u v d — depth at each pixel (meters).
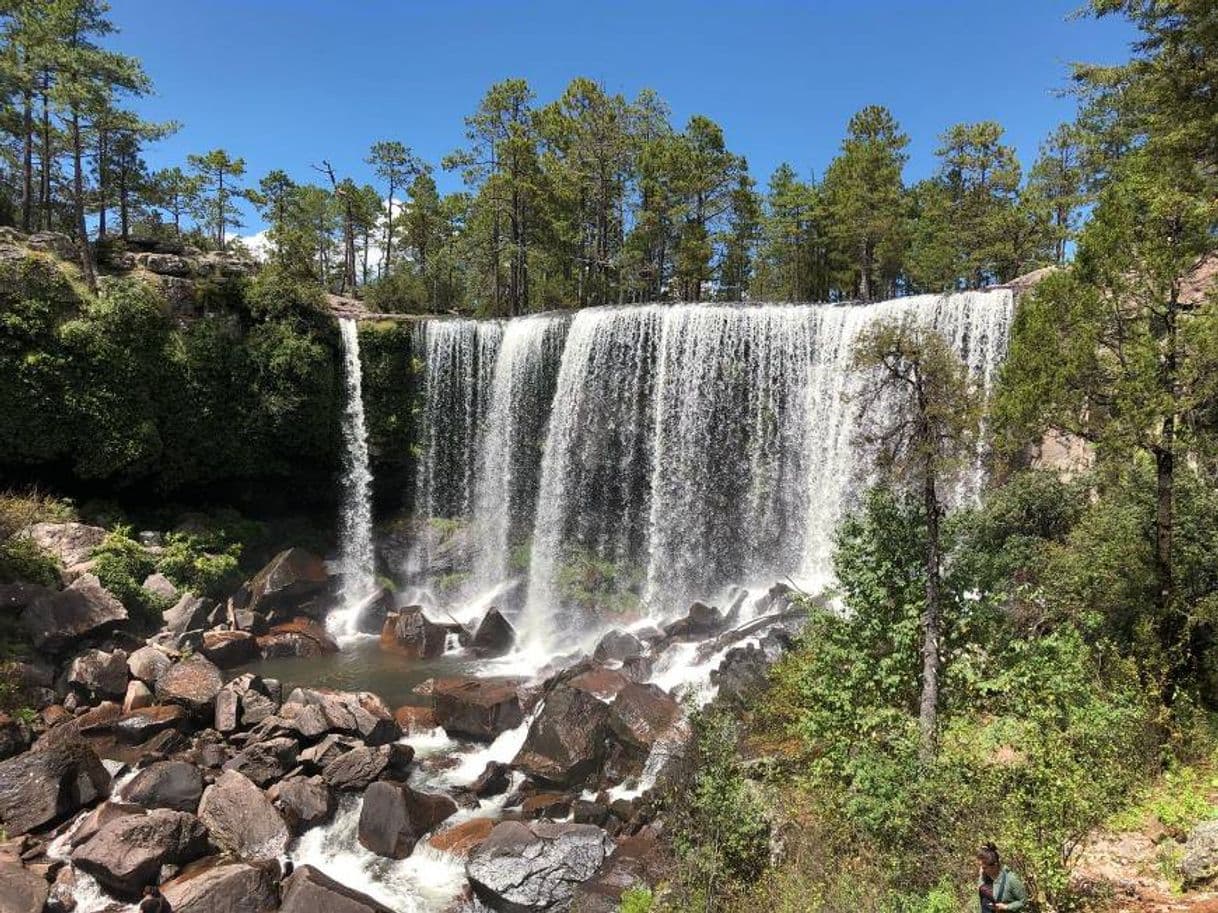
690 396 33.19
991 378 25.44
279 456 36.25
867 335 12.31
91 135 47.00
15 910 13.18
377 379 38.12
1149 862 10.48
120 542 28.88
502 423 37.75
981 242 52.50
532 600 35.00
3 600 23.47
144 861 14.17
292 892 13.50
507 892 13.81
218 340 34.22
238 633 27.44
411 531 38.00
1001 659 12.29
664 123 58.34
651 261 58.72
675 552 33.56
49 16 35.78
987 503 20.02
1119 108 29.50
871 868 10.95
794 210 63.44
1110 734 10.95
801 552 30.97
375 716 19.86
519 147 46.34
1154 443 13.12
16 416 29.75
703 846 12.52
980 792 10.52
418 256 74.56
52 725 20.36
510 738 20.14
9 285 29.98
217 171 68.00
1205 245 12.80
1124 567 14.70
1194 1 18.17
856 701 12.68
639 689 19.12
